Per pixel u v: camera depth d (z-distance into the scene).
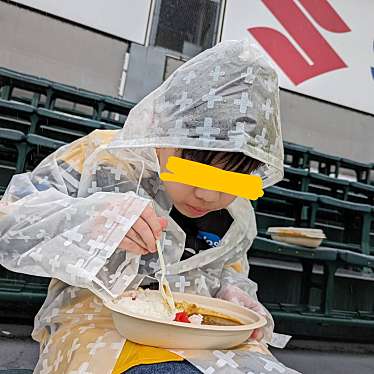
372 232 2.76
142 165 0.57
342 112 3.39
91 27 2.73
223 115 0.46
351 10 3.22
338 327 1.55
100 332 0.46
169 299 0.47
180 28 3.01
